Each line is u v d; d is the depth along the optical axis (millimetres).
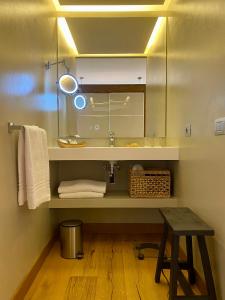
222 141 1393
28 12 1828
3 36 1399
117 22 2844
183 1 2170
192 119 1916
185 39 2105
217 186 1467
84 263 2195
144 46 2939
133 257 2311
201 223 1555
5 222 1423
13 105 1545
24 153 1570
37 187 1650
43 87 2254
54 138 2715
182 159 2232
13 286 1532
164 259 1956
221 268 1422
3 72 1400
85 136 2920
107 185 2893
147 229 2900
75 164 2898
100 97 2934
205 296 1444
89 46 2938
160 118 2910
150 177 2514
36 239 2020
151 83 2951
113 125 2930
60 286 1828
